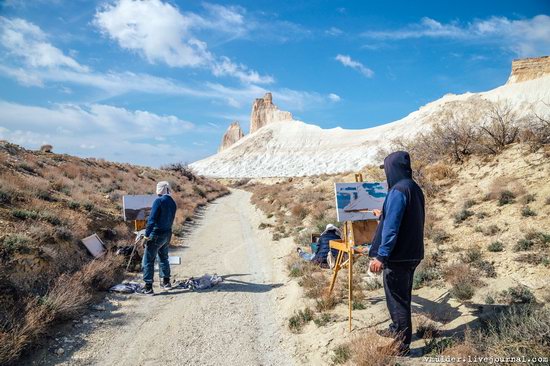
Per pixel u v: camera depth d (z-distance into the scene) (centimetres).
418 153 1370
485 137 1197
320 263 848
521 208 765
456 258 671
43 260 717
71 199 1293
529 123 1135
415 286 616
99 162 2770
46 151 2559
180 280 866
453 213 872
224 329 604
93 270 755
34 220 900
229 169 15025
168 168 4197
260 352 531
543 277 535
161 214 757
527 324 414
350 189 575
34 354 500
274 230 1449
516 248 629
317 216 1378
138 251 984
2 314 540
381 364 409
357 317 556
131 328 603
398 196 412
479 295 536
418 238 423
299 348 525
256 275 909
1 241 702
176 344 553
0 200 967
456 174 1097
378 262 411
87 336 566
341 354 459
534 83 12362
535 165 931
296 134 16862
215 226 1745
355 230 562
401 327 432
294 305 666
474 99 12406
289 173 12588
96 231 1079
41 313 548
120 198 1677
